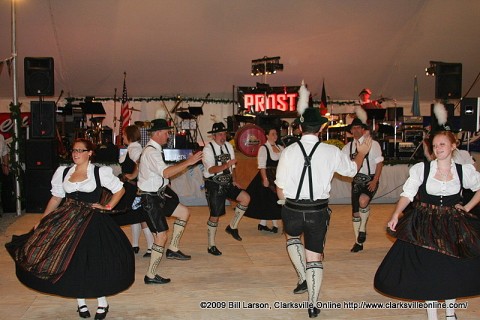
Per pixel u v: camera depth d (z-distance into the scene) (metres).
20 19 11.12
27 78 7.99
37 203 8.14
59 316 3.85
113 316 3.83
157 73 13.16
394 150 10.45
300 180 3.68
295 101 13.05
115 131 13.62
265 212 6.55
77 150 3.61
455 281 3.23
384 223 7.43
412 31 12.42
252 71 12.49
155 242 4.55
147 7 11.28
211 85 13.76
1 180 8.09
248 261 5.37
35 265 3.41
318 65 13.31
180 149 8.89
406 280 3.31
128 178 5.26
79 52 12.25
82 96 13.66
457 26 12.34
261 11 11.61
